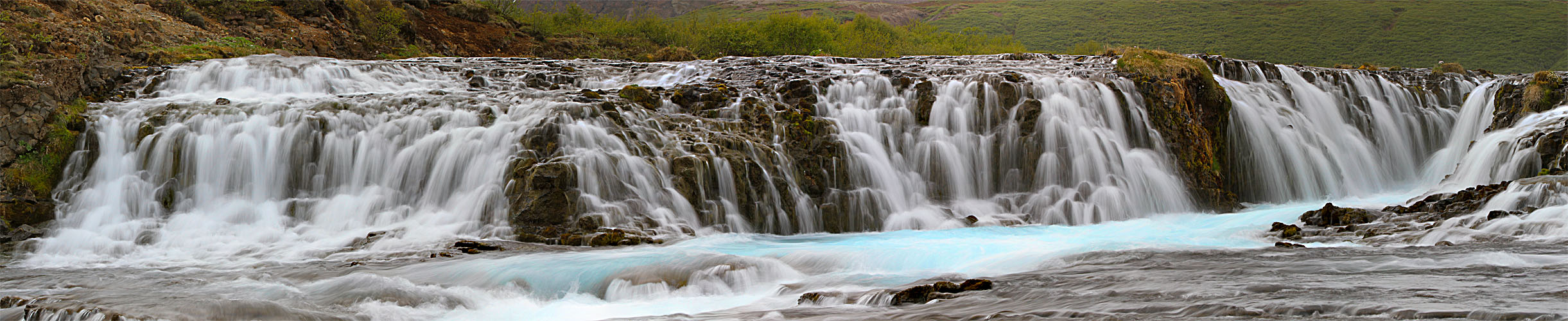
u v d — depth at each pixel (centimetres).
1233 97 1962
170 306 775
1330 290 672
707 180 1491
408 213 1460
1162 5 9706
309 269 1077
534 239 1321
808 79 1848
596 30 3938
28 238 1334
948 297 757
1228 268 860
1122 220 1620
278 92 1973
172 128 1541
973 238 1364
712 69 2183
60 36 1991
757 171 1537
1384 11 9019
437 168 1491
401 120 1577
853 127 1750
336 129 1565
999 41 6306
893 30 5216
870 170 1658
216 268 1130
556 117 1476
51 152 1485
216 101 1644
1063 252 1084
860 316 684
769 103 1767
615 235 1298
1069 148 1700
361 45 2786
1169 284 750
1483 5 8975
